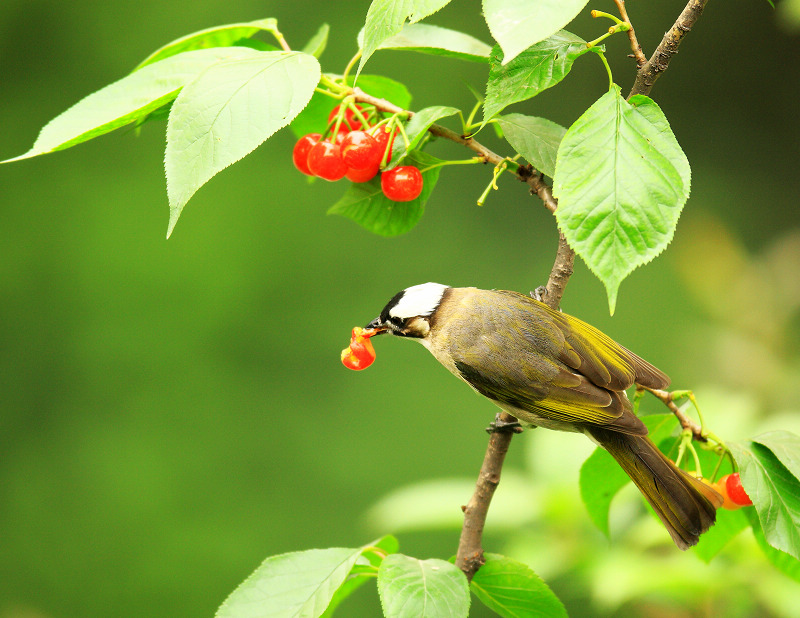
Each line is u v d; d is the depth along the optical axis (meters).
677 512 4.27
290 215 17.86
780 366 7.43
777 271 7.91
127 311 17.03
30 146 18.25
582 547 5.84
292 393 15.81
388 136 4.56
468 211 17.66
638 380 4.69
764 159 19.70
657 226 3.34
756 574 5.51
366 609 11.97
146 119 4.51
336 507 14.05
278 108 3.57
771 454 4.14
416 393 15.46
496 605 4.30
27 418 16.06
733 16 20.39
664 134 3.43
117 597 13.58
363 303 16.95
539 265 17.08
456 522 5.97
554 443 6.16
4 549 14.11
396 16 3.59
